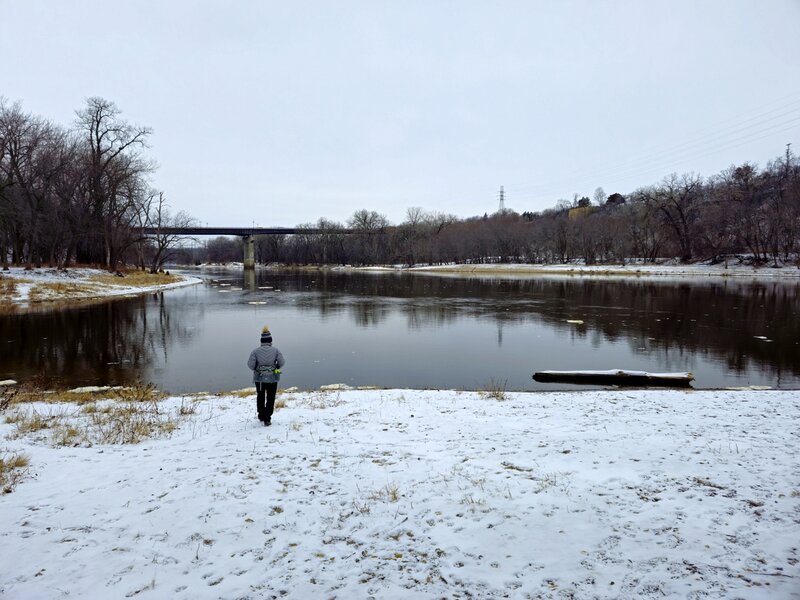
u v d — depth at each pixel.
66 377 16.81
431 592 3.90
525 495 5.55
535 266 89.62
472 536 4.70
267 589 3.97
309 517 5.17
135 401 11.90
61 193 45.12
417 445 7.61
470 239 108.06
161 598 3.86
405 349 21.81
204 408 10.95
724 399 10.99
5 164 43.22
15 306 34.44
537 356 20.23
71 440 8.12
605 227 92.75
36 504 5.52
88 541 4.72
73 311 32.66
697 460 6.53
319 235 130.50
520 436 7.98
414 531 4.84
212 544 4.67
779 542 4.44
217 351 21.30
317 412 10.30
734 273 67.12
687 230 82.56
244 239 127.25
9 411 10.43
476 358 19.95
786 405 10.16
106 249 56.31
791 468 6.19
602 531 4.70
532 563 4.23
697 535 4.59
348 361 19.52
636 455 6.79
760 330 25.33
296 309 35.91
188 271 115.75
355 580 4.08
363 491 5.80
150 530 4.93
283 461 6.90
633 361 19.09
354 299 43.25
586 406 10.41
